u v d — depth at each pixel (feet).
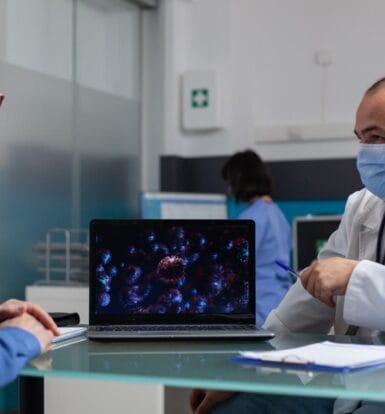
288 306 6.37
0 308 4.70
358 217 6.27
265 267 14.02
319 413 5.77
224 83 19.95
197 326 5.63
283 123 19.52
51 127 16.96
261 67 19.70
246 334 5.29
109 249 5.74
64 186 17.40
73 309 14.08
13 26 15.76
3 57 15.48
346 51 18.93
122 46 19.69
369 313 5.30
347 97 18.93
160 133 20.27
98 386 12.62
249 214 14.17
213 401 5.89
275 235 14.10
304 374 4.14
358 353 4.54
